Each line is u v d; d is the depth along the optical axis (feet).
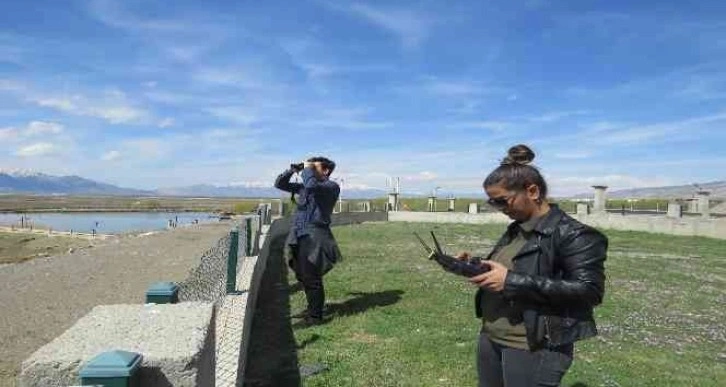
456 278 45.03
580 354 26.16
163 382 7.97
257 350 25.41
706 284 48.19
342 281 42.98
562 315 11.05
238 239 33.91
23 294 35.68
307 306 32.99
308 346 25.99
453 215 134.10
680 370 24.17
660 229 105.29
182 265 47.62
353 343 26.58
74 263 48.62
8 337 26.03
